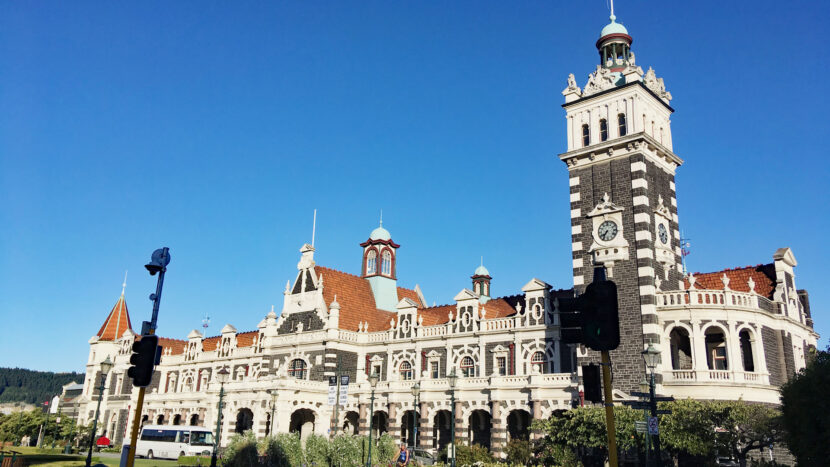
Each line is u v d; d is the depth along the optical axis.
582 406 49.91
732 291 51.03
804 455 29.48
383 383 67.94
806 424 28.80
